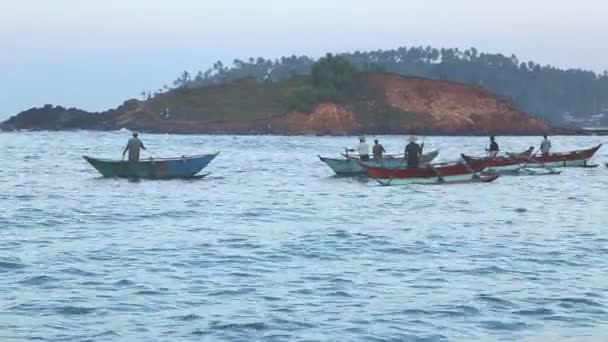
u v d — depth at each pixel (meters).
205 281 20.03
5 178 53.62
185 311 17.11
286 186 48.75
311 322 16.33
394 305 17.67
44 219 32.22
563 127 170.62
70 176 55.47
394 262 22.69
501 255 23.72
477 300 18.06
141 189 45.88
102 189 45.72
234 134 159.88
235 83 181.38
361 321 16.42
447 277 20.56
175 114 170.25
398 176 47.47
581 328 15.98
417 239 26.86
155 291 18.91
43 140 125.44
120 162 51.53
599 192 44.59
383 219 32.47
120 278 20.28
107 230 29.17
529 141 130.62
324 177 56.19
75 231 28.88
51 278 20.23
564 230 29.16
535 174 57.22
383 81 171.25
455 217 33.06
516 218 32.78
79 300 18.00
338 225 30.59
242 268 21.73
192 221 31.92
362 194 43.31
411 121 162.25
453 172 48.00
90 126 177.88
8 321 16.27
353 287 19.42
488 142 123.81
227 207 36.97
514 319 16.59
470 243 26.02
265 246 25.34
